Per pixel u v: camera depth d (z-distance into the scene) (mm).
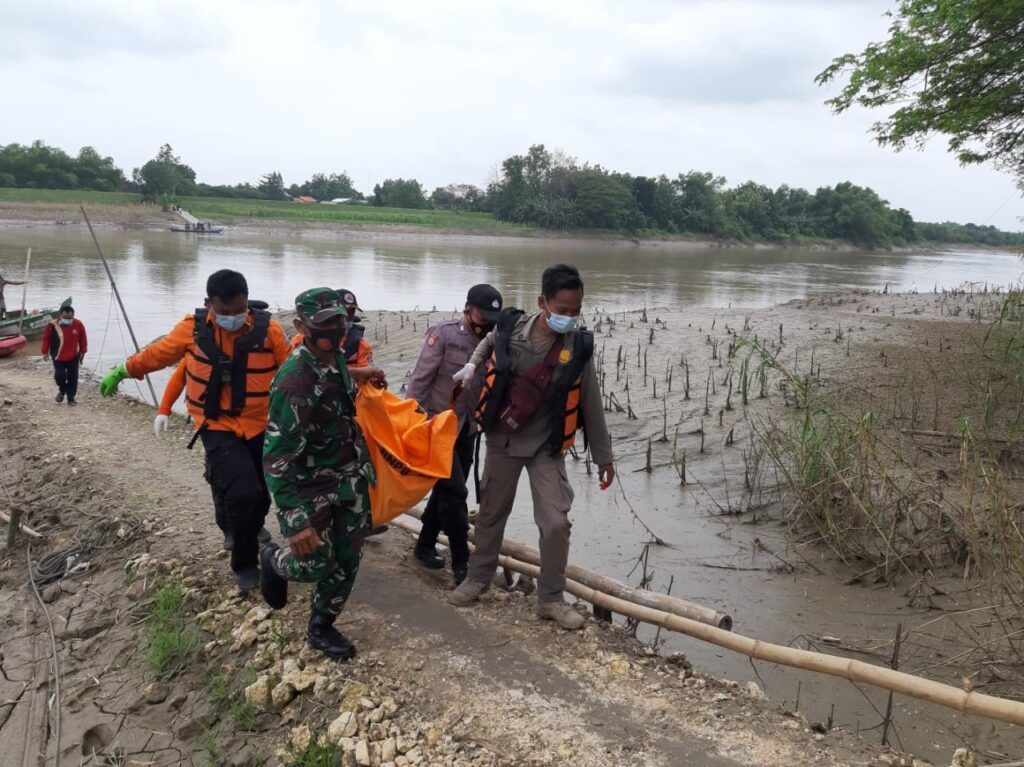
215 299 4520
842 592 5773
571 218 91062
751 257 66375
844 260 66812
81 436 9148
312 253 48250
